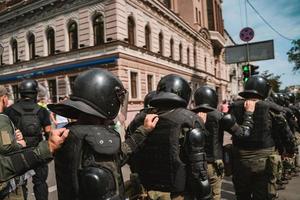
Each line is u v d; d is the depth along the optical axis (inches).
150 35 887.7
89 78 76.8
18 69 946.1
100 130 71.8
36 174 177.5
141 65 813.9
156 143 107.1
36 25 894.4
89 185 65.1
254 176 161.6
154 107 114.3
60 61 828.0
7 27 984.9
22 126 173.6
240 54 668.7
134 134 93.6
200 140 101.6
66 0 811.4
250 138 157.8
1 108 133.3
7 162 66.7
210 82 1499.8
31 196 225.8
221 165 154.9
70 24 816.3
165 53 981.8
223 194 232.4
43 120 183.8
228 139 504.1
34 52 920.3
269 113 159.5
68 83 812.0
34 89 183.0
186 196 106.6
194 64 1294.3
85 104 75.0
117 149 70.9
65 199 71.0
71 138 69.8
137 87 796.6
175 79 114.0
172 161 103.7
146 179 110.9
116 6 722.2
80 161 69.1
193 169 101.3
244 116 158.4
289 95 319.9
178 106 112.4
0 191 96.6
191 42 1246.9
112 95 77.8
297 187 251.8
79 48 780.0
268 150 158.2
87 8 770.8
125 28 751.1
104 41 745.0
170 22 1027.3
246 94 163.6
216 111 156.6
